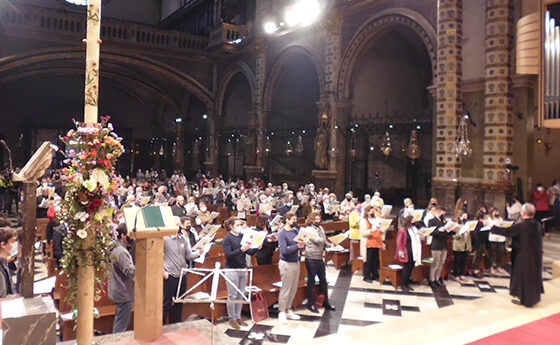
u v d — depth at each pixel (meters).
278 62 24.59
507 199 13.89
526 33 10.38
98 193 3.73
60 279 6.50
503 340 5.99
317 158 21.28
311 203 15.96
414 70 23.34
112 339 4.39
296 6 22.42
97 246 3.76
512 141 14.01
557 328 6.46
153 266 4.40
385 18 18.27
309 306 7.95
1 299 4.00
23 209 4.50
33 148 33.81
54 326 3.72
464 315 7.17
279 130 24.98
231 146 30.23
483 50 14.45
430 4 16.31
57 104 34.47
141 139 38.12
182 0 34.97
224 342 4.41
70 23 25.22
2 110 32.28
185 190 21.02
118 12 36.50
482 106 14.54
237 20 28.98
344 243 12.70
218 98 29.80
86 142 3.66
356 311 7.96
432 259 9.89
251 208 17.38
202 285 7.54
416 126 18.42
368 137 20.80
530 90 13.85
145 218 4.36
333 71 20.78
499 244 10.84
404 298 8.76
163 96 34.38
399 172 23.36
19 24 23.83
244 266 7.33
